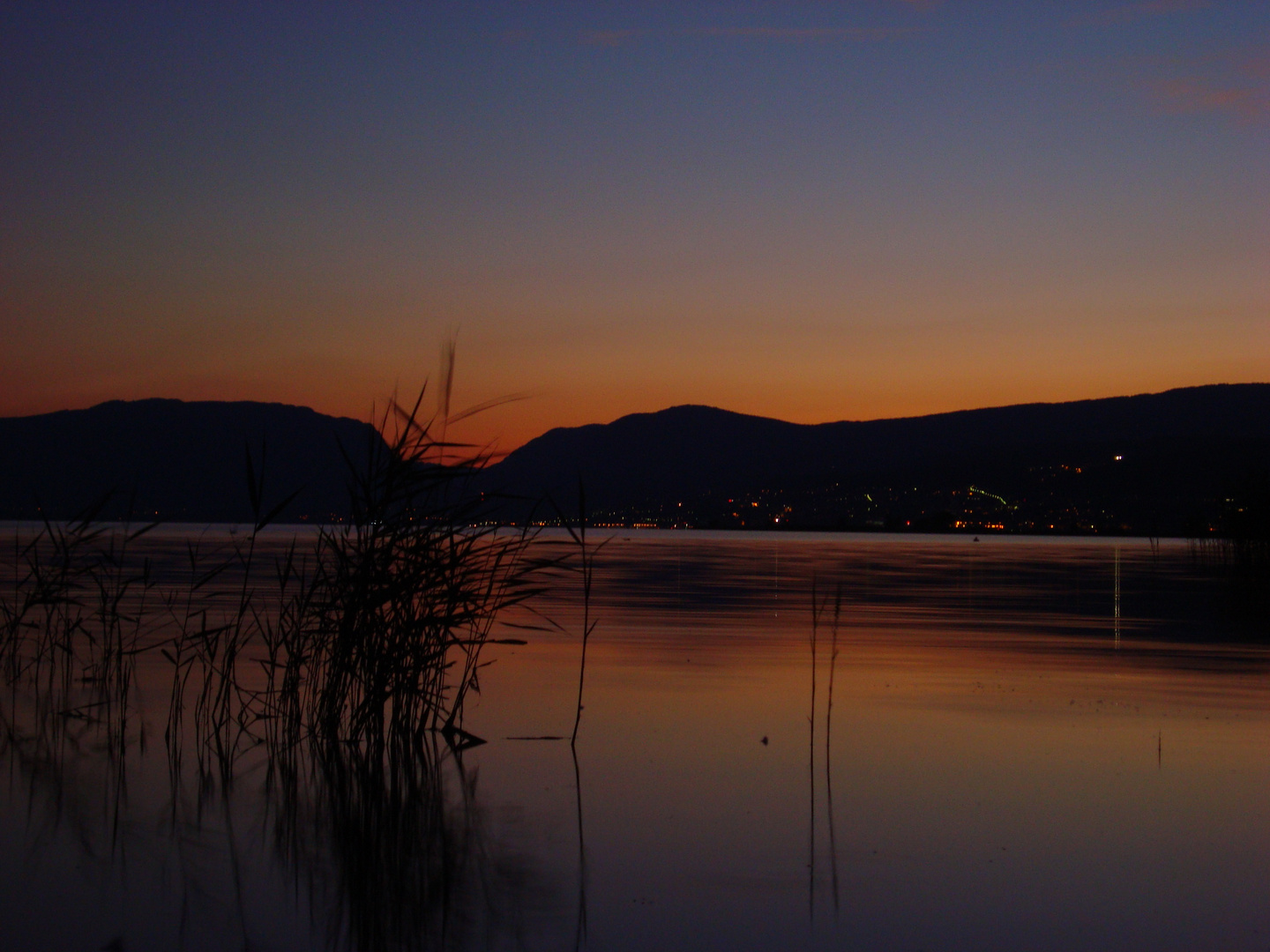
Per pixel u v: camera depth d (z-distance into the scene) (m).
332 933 2.96
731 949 2.85
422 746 5.34
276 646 5.73
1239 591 17.45
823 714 6.18
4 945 2.87
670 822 4.01
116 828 3.95
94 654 8.55
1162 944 2.90
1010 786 4.51
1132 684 7.29
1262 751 5.18
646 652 9.02
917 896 3.25
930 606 14.11
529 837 3.85
